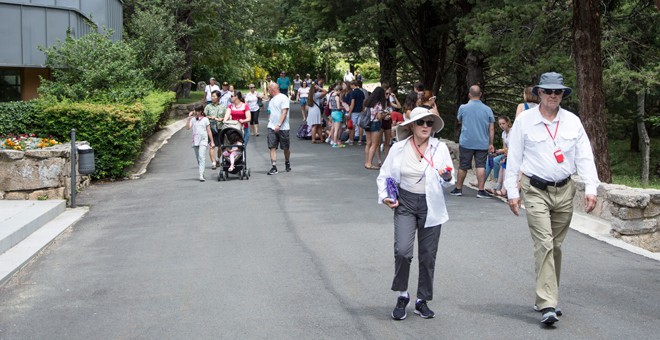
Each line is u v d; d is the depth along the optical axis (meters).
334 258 9.08
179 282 8.13
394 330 6.42
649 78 21.91
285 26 45.94
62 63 20.83
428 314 6.73
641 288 7.71
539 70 20.64
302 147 23.52
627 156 37.44
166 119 29.42
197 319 6.81
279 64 70.81
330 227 11.00
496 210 12.30
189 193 14.64
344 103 23.72
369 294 7.54
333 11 31.41
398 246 6.58
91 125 16.59
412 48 35.81
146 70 29.28
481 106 13.52
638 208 10.23
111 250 9.85
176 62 32.50
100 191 15.16
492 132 13.61
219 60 45.72
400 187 6.67
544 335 6.25
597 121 15.41
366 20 29.75
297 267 8.66
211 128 18.70
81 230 11.29
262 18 43.50
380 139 18.86
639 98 28.64
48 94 18.97
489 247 9.56
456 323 6.59
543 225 6.64
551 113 6.75
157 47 31.89
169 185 15.84
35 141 14.94
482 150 13.56
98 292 7.83
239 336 6.33
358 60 43.62
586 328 6.42
